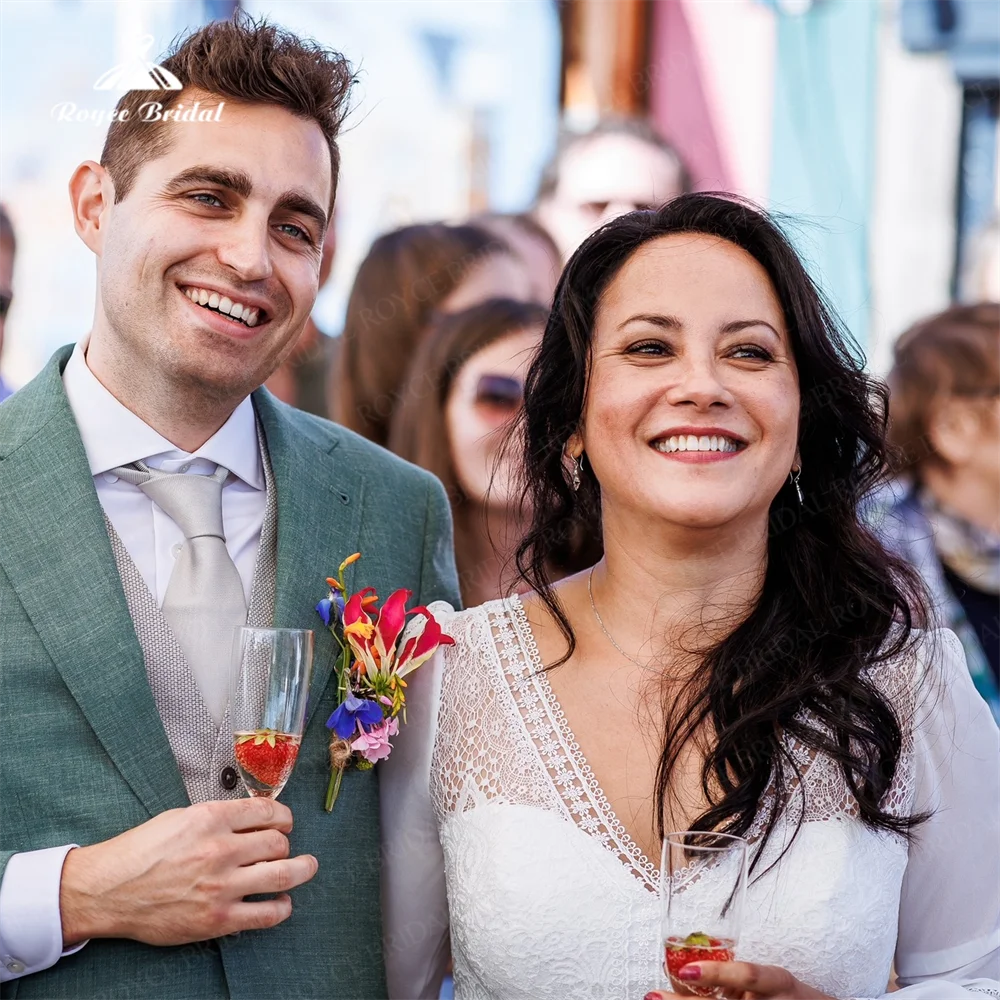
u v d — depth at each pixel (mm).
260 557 2246
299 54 2213
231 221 2129
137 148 2137
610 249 2145
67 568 2080
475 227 4023
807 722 2053
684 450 2027
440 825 2170
